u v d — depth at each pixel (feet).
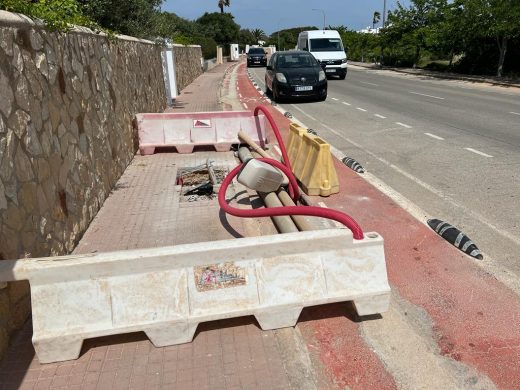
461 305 10.71
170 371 8.74
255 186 15.21
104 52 19.24
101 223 15.55
